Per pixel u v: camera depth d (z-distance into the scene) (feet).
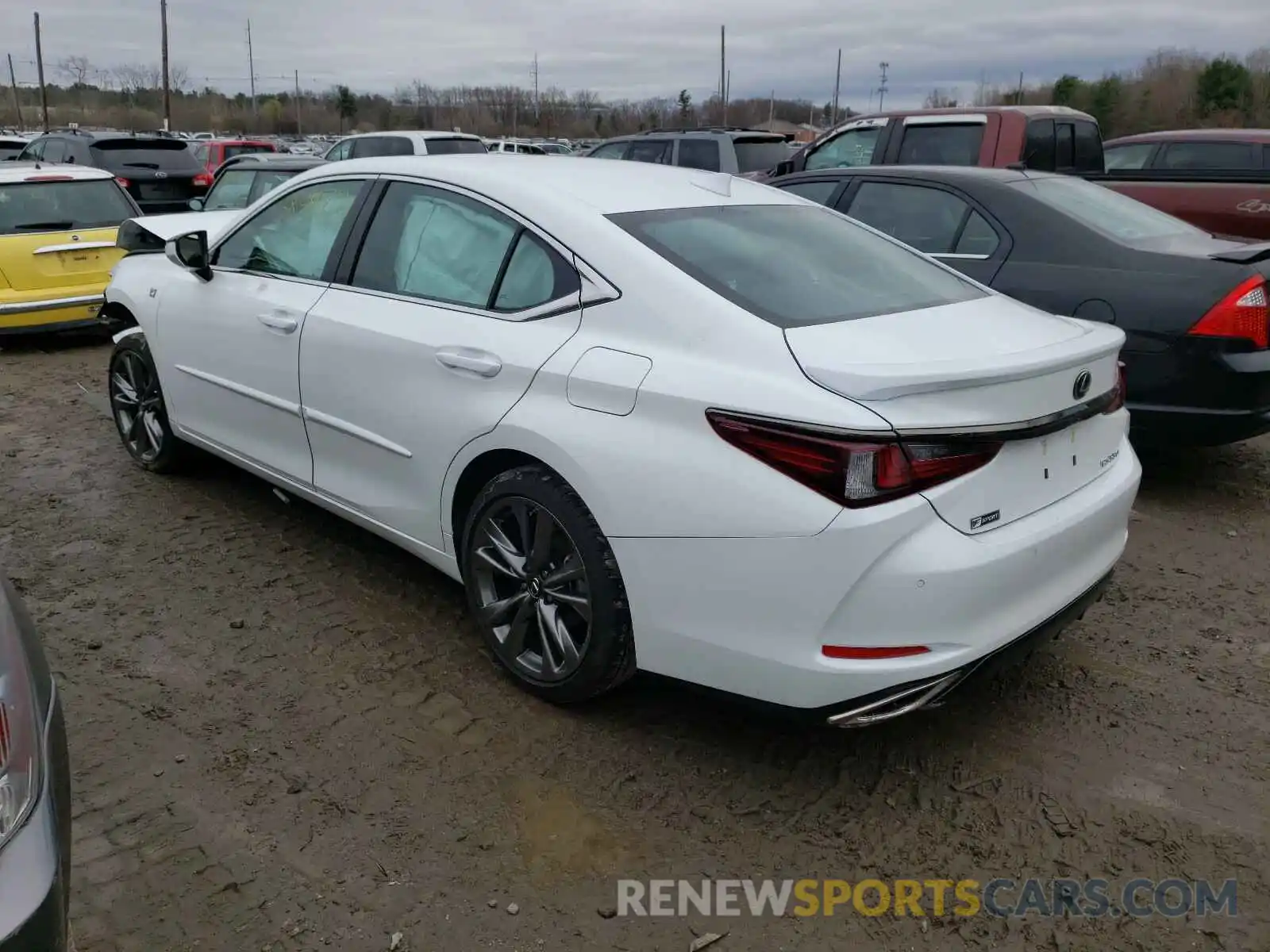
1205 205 27.71
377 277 12.25
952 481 8.30
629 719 10.64
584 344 9.78
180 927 7.83
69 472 17.72
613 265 9.88
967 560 8.26
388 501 12.09
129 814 9.02
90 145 45.78
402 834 8.88
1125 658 12.09
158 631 12.21
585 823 9.10
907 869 8.68
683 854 8.78
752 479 8.43
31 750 6.13
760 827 9.12
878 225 19.17
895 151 29.09
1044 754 10.21
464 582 11.43
